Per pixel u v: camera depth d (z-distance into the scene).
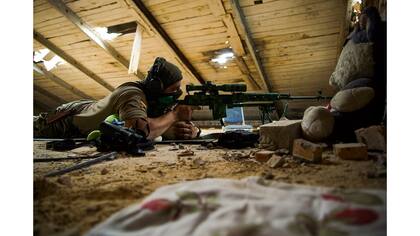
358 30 1.95
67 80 7.16
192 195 0.78
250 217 0.64
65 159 1.69
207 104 2.77
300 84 6.22
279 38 4.72
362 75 1.79
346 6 3.81
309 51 5.05
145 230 0.63
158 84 2.69
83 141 2.52
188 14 4.30
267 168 1.31
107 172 1.30
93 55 5.84
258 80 6.27
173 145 2.50
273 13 4.13
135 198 0.91
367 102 1.70
